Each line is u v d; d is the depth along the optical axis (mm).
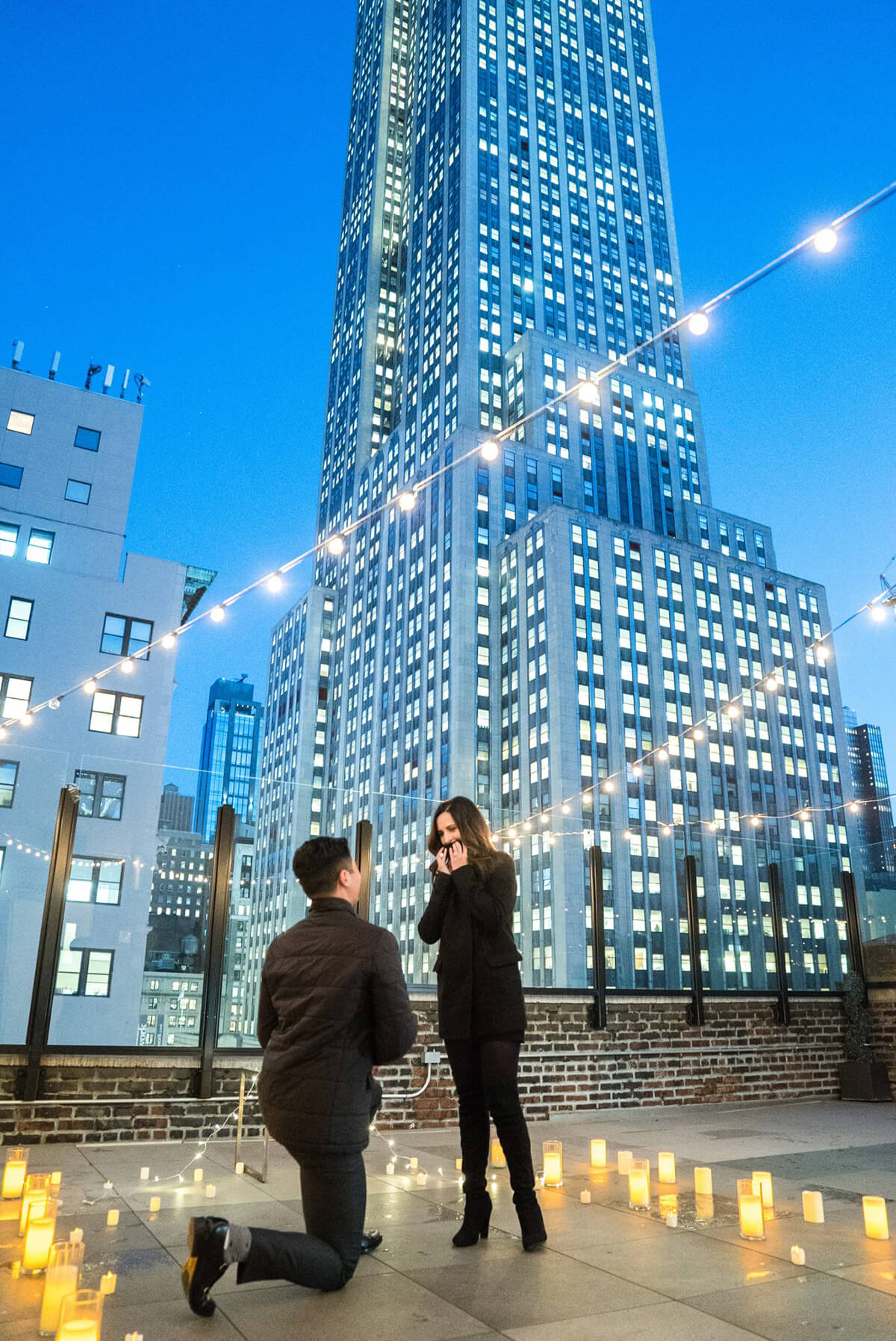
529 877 83000
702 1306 3926
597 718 86562
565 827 80562
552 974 77438
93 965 10703
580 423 106875
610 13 140875
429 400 114625
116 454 38688
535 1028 11234
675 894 83938
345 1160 4055
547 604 89562
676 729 91438
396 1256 4699
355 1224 4055
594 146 128750
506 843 86812
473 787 89375
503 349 109938
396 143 153500
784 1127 10031
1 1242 4848
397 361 139250
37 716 32438
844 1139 9180
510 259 114875
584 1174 7121
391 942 4262
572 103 129625
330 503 141875
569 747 83500
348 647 120750
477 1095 5121
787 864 92750
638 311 122562
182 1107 8609
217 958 9406
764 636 102812
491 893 5078
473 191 115688
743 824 91312
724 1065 12445
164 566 37156
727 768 93438
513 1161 4914
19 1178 5902
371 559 119750
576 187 124438
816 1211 5488
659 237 129750
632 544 96250
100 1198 5977
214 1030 8945
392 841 72562
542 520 92938
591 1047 11523
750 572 104750
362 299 145250
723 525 111562
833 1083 13406
